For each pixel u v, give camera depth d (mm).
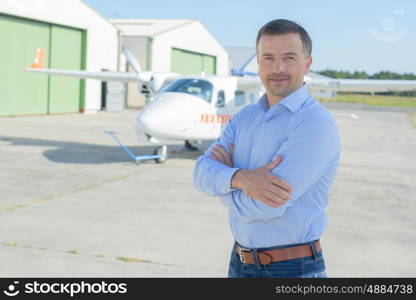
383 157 14477
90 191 8227
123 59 32062
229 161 2295
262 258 2160
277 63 2074
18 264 4691
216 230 6207
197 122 10828
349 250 5609
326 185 2127
